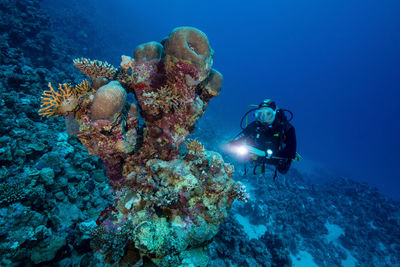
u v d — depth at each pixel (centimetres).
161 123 247
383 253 1190
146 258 229
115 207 254
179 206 246
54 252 325
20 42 962
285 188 1399
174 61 205
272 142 381
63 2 2512
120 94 184
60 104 190
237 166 1398
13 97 558
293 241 1030
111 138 205
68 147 551
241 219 1039
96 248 240
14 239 319
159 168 254
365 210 1526
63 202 431
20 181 400
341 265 1034
